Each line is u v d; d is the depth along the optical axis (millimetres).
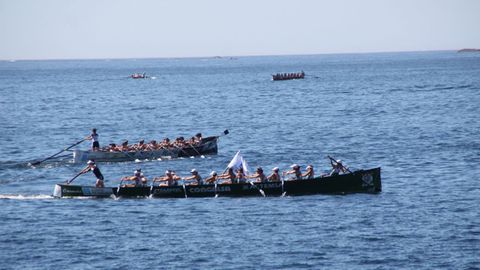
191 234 115688
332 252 106062
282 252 106125
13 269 100000
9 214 129500
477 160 183875
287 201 138125
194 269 99438
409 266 100125
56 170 182000
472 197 139750
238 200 139750
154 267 100438
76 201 140375
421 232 115438
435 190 147125
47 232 117562
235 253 106000
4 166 187500
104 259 103938
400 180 158750
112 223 122938
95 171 147000
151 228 119500
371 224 120438
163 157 197500
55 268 100312
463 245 108625
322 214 127375
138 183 145500
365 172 144625
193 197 143000
